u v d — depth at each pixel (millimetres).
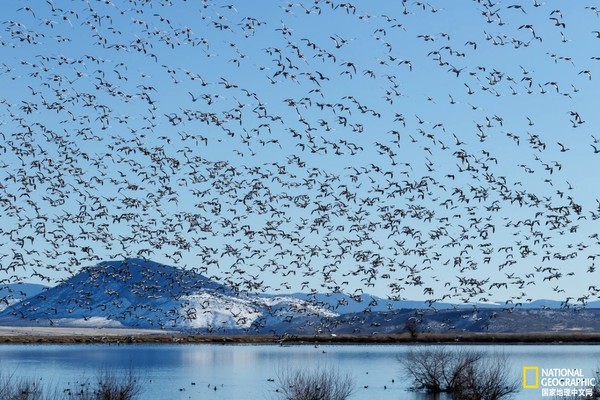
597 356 128375
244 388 82938
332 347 180375
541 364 107812
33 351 168625
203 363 127438
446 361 68688
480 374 66375
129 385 59000
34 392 57781
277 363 123500
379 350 156750
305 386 59406
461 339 184875
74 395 69625
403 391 74688
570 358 123062
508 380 81375
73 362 127750
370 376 93750
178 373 105500
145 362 129375
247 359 135875
